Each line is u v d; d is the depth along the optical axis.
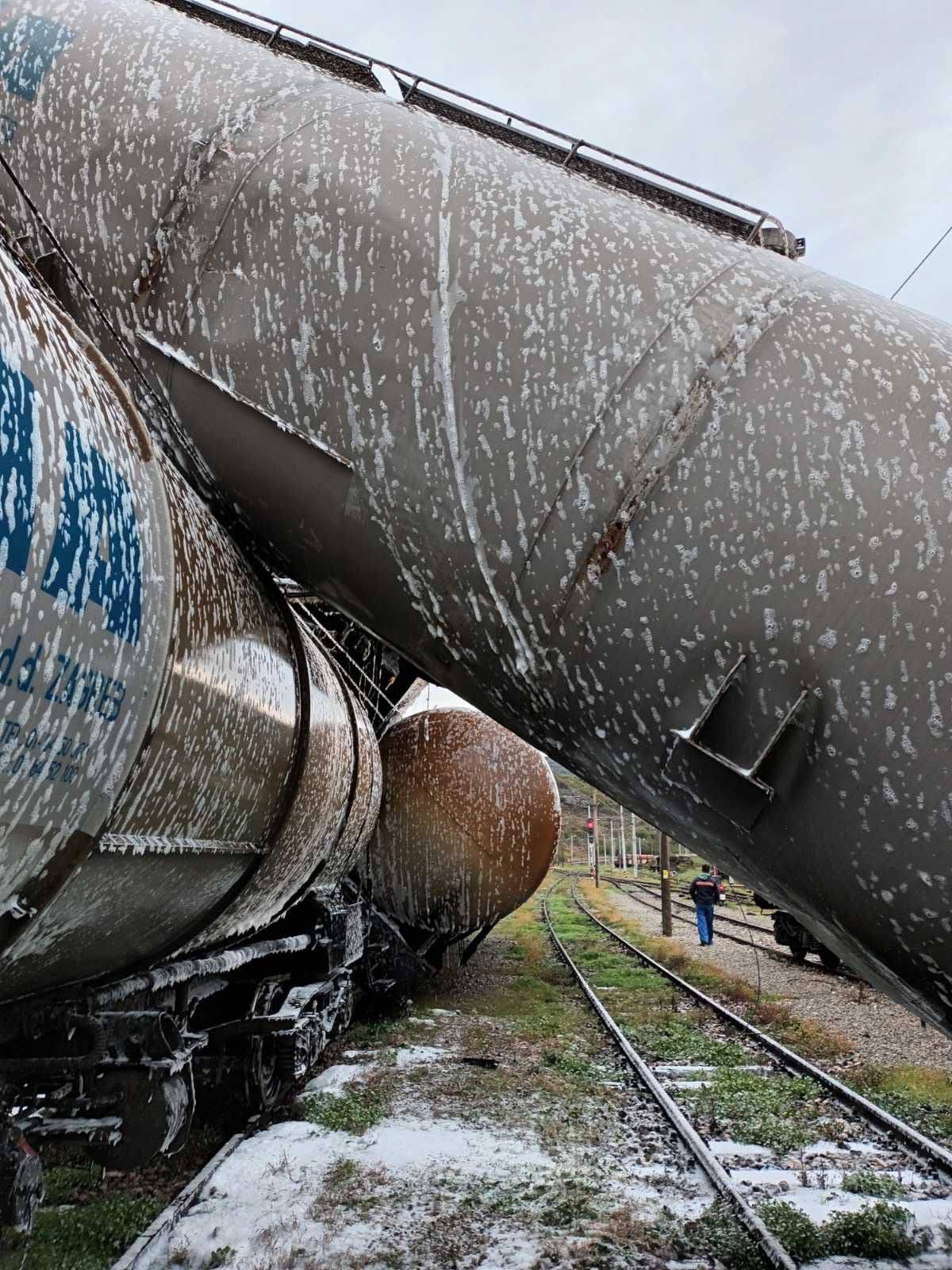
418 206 3.25
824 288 3.05
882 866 2.59
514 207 3.21
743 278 3.02
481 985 13.51
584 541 2.89
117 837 2.76
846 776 2.58
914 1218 4.92
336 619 10.16
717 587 2.71
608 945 20.17
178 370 3.50
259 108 3.57
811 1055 9.29
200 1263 4.20
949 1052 9.34
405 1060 8.59
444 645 3.38
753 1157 6.08
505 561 3.02
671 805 3.10
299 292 3.29
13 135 3.75
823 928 2.98
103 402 2.74
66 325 2.85
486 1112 6.91
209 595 3.26
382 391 3.15
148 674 2.66
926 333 2.90
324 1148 5.95
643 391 2.87
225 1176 5.32
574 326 2.98
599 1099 7.36
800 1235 4.59
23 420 2.11
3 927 2.43
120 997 3.91
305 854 5.51
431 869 11.20
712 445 2.77
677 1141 6.31
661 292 2.98
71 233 3.63
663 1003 12.34
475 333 3.07
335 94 3.69
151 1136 3.76
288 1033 6.71
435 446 3.08
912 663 2.48
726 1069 8.54
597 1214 4.95
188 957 4.95
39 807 2.28
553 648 3.03
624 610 2.86
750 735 2.71
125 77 3.68
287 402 3.31
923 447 2.59
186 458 3.65
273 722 4.01
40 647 2.09
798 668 2.62
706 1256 4.48
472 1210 4.98
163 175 3.51
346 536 3.36
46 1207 4.70
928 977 2.70
